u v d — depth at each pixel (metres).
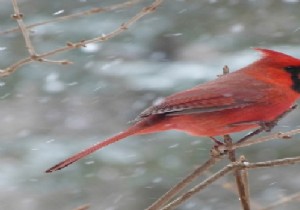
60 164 5.96
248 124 6.73
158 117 6.55
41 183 11.97
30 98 13.17
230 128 6.70
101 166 11.99
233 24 13.84
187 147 11.97
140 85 12.81
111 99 13.15
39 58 6.05
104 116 13.16
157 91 12.80
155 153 12.00
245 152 12.32
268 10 13.90
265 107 6.76
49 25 13.30
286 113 6.79
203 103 6.65
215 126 6.65
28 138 12.88
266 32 13.71
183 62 13.34
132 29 13.66
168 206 5.77
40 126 12.98
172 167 11.84
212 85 6.84
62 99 13.20
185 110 6.59
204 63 13.12
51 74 13.20
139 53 13.47
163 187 11.77
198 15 13.86
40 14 13.58
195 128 6.66
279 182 12.89
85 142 12.79
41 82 13.15
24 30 6.12
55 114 13.17
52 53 6.07
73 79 13.20
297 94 6.85
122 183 11.87
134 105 12.94
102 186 11.92
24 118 13.16
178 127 6.64
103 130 13.01
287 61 6.84
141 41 13.57
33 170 12.10
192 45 13.62
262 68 6.94
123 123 13.10
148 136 12.22
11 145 12.68
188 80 12.69
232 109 6.68
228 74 7.08
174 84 12.66
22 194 11.95
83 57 13.27
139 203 11.95
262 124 6.69
